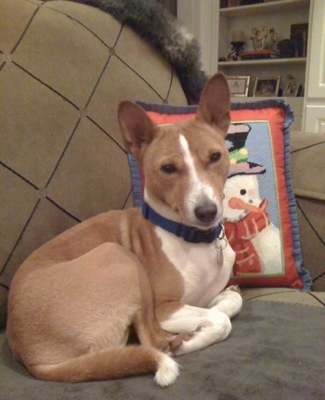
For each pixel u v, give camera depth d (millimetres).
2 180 1116
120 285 950
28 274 984
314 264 1288
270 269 1219
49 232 1200
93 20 1393
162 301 1039
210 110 1095
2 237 1103
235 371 792
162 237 1076
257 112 1345
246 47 3836
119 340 930
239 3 3586
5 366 917
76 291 920
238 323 1034
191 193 958
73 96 1281
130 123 1082
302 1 3305
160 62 1551
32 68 1211
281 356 840
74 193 1256
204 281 1085
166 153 1006
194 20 3279
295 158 1366
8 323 950
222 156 1030
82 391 757
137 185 1341
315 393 720
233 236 1221
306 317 1022
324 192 1275
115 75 1392
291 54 3479
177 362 846
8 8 1216
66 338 883
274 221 1246
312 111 2969
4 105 1143
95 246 1101
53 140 1225
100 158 1322
